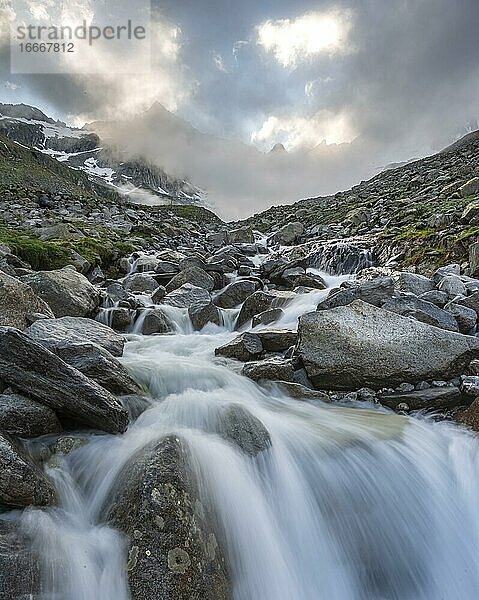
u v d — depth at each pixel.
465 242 18.47
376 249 24.64
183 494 5.33
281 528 6.17
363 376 9.05
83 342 8.51
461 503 6.89
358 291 12.51
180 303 16.67
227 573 5.22
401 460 7.20
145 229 36.75
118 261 24.84
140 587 4.69
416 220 29.00
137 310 14.98
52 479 5.82
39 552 4.79
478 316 11.95
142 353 11.20
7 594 4.33
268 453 6.78
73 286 14.22
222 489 5.91
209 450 6.33
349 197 58.38
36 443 6.31
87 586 4.80
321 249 27.62
